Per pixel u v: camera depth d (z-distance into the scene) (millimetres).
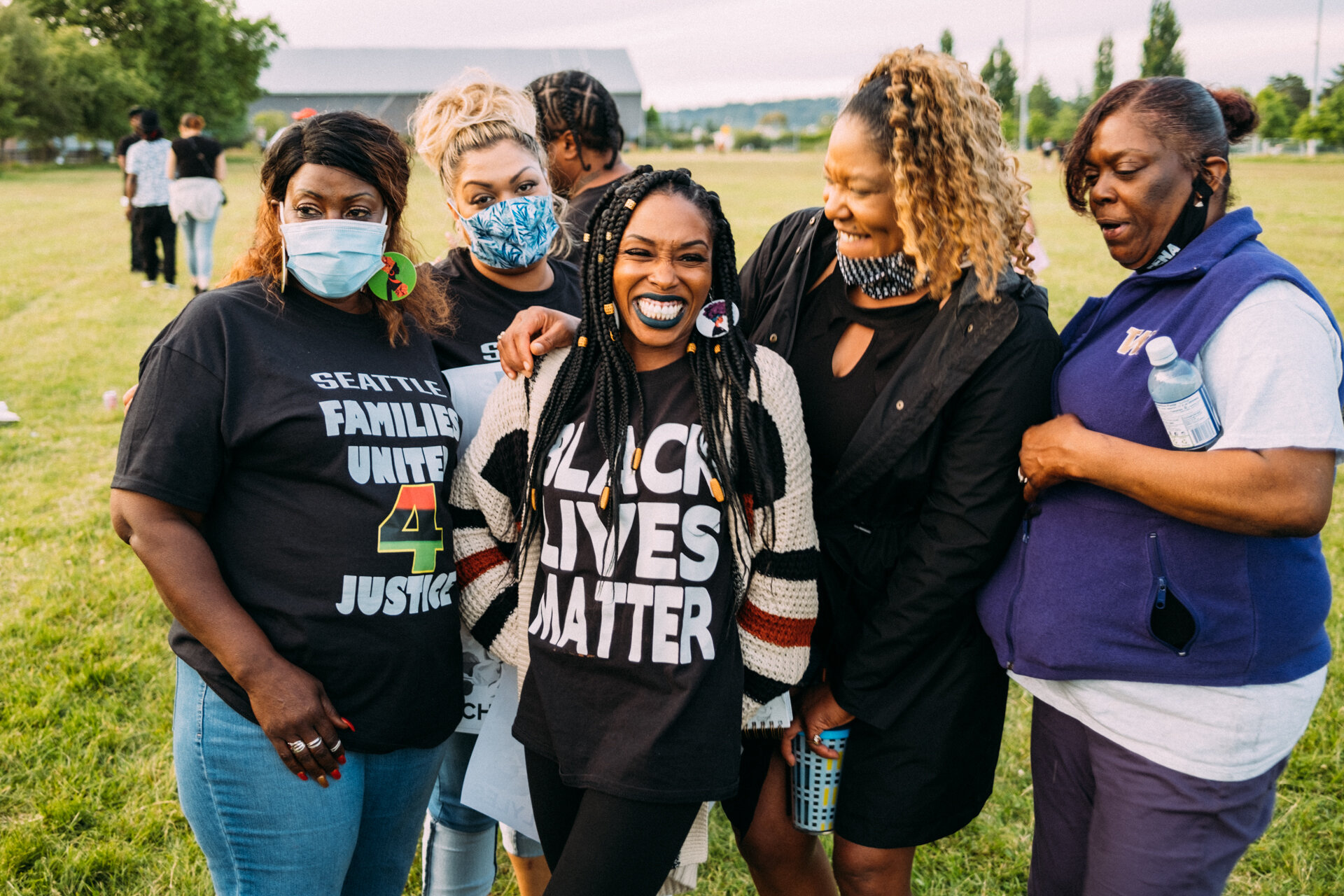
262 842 1749
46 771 3027
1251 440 1596
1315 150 44594
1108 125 1807
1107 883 1847
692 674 1742
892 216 1836
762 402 1827
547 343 1920
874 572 2031
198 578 1661
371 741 1784
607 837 1721
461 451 2150
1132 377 1761
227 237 15008
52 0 53625
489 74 2334
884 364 1964
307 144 1810
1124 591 1768
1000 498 1867
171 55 55625
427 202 13359
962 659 1993
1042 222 17031
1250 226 1762
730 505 1800
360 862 1963
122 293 10680
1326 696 3475
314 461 1729
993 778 2131
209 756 1718
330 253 1770
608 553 1788
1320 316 1654
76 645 3715
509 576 2037
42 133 46219
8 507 4969
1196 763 1738
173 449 1649
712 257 1873
